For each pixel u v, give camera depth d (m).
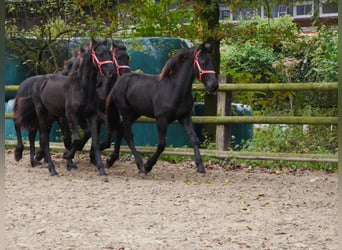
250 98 16.88
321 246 7.34
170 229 8.16
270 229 8.14
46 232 7.97
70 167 12.55
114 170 12.67
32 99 12.76
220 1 14.73
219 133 13.38
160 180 11.62
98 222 8.52
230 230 8.09
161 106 11.86
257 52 20.02
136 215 8.93
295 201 9.83
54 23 16.23
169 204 9.62
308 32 21.83
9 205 9.47
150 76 12.30
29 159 14.08
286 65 19.45
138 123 14.22
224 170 12.73
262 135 14.34
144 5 15.37
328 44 15.27
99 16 15.55
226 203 9.70
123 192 10.51
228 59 20.30
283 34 14.73
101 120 13.00
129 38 15.66
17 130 13.21
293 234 7.89
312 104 15.21
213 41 14.88
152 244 7.45
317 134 13.95
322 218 8.71
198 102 15.90
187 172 12.45
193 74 11.80
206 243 7.48
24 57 16.48
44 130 12.48
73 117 11.90
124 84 12.45
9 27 16.22
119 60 13.02
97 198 10.04
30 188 10.82
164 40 14.88
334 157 12.52
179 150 13.45
